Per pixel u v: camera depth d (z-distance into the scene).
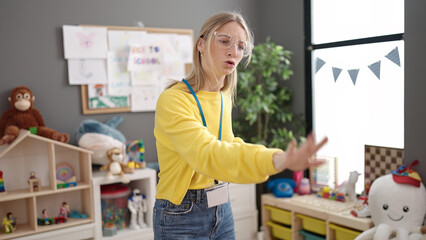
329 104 2.94
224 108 1.18
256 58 2.95
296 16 3.09
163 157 1.10
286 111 3.13
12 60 2.40
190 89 1.08
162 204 1.14
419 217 2.09
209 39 1.04
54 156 2.29
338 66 2.85
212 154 0.80
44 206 2.47
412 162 2.26
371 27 2.62
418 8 2.19
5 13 2.37
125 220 2.57
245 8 3.31
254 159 0.74
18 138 2.19
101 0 2.66
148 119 2.89
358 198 2.56
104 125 2.53
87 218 2.41
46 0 2.49
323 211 2.52
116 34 2.71
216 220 1.17
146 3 2.83
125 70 2.75
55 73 2.54
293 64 3.15
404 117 2.29
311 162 0.65
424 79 2.19
